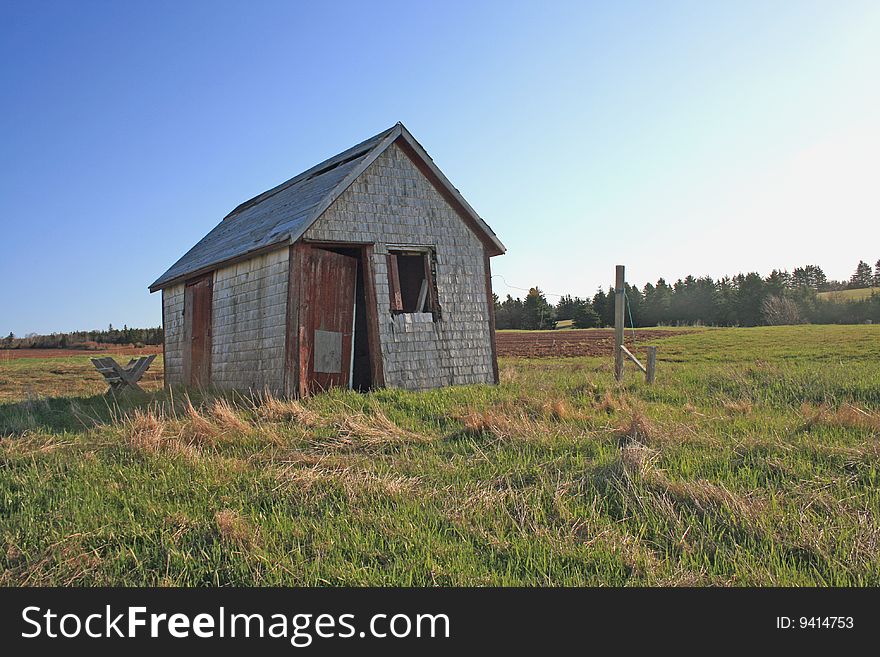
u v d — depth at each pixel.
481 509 6.22
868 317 79.00
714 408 10.99
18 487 7.32
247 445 8.89
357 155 15.32
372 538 5.68
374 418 9.98
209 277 17.08
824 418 8.98
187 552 5.61
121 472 7.64
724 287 93.88
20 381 27.70
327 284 13.84
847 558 5.11
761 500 6.12
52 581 5.23
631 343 44.81
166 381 19.98
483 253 16.20
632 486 6.36
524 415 9.49
